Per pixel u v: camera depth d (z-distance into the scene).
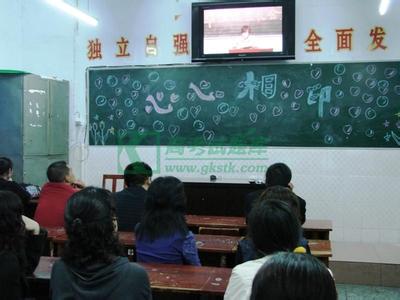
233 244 3.30
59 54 6.55
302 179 5.84
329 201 5.77
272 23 5.71
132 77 6.31
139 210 3.51
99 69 6.41
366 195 5.69
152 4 6.24
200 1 6.09
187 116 6.15
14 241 1.90
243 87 5.97
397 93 5.59
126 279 1.49
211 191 5.40
